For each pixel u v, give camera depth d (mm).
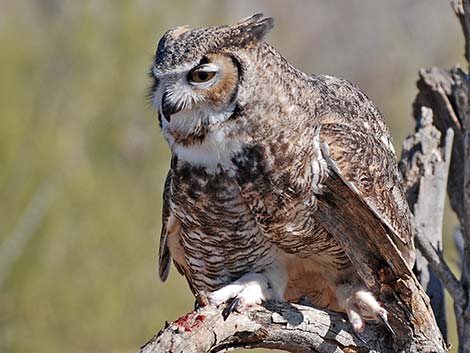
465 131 9508
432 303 10375
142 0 23812
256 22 8875
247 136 8922
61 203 23328
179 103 8906
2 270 23203
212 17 23734
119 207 23484
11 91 23750
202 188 9203
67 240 23281
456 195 11070
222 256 9656
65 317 22953
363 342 9039
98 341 22797
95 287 22875
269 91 8867
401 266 8656
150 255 23234
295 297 10148
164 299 22844
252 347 8789
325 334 8891
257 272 9625
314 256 9477
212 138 8977
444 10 24359
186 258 10055
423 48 23766
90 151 24031
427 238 9930
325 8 29875
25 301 23016
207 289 10062
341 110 9578
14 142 23484
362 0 28672
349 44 28312
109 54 24078
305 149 8938
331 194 8938
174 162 9289
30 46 24234
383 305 9055
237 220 9305
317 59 28641
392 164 9500
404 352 8992
